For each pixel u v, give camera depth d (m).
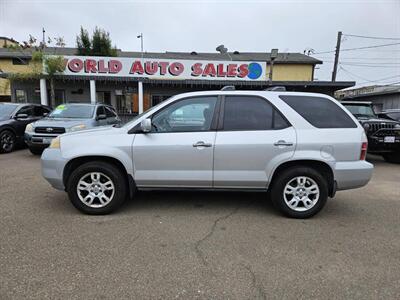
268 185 4.33
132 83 18.72
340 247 3.49
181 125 4.34
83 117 9.23
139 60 17.23
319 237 3.74
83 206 4.31
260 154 4.21
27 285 2.66
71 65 16.77
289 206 4.33
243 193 5.50
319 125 4.27
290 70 28.14
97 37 26.84
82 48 26.86
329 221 4.29
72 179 4.27
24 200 4.92
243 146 4.21
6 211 4.42
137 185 4.37
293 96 4.39
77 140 4.31
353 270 3.01
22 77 16.45
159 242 3.53
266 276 2.88
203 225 4.05
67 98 18.80
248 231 3.88
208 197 5.26
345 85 18.11
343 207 4.92
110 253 3.25
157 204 4.86
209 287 2.70
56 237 3.60
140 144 4.25
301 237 3.73
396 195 5.64
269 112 4.32
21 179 6.24
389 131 8.55
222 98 4.38
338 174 4.21
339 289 2.70
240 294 2.61
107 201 4.32
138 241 3.54
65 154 4.26
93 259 3.12
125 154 4.25
